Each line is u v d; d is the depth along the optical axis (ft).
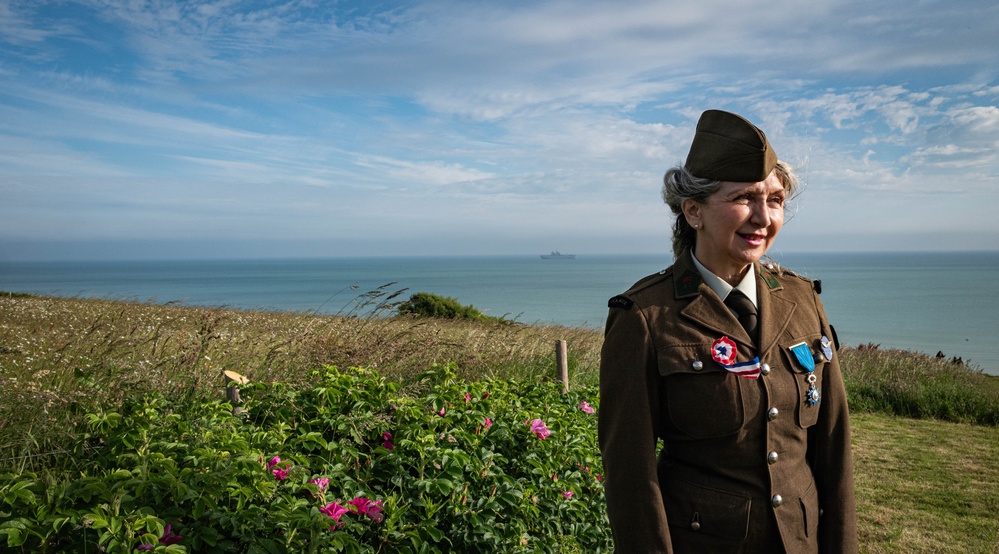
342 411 12.30
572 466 14.03
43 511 7.36
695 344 5.41
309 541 8.16
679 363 5.35
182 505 8.23
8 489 7.71
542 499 12.09
